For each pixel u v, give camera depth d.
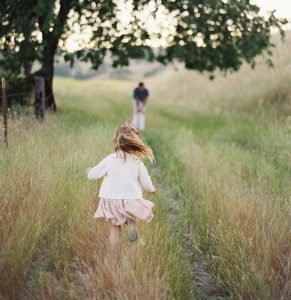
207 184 7.60
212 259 5.34
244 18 13.56
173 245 5.52
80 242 4.98
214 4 11.88
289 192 6.74
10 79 12.80
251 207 6.06
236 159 9.25
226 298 4.77
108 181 4.96
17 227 4.64
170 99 29.22
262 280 4.53
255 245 5.26
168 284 4.32
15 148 6.77
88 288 4.26
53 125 9.35
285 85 16.70
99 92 30.27
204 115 20.38
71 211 5.60
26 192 5.48
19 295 4.17
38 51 13.12
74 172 6.54
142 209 4.86
